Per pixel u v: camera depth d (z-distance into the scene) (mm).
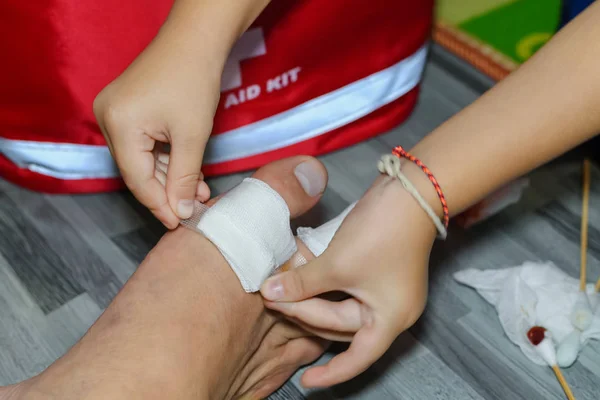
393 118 1152
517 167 681
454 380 848
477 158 667
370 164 1121
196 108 707
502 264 977
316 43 992
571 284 922
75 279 943
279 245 789
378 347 716
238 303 757
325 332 774
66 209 1039
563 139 671
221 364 725
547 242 1010
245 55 958
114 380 641
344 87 1063
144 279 744
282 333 826
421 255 692
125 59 913
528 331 874
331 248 695
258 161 1074
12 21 864
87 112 948
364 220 683
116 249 986
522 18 1403
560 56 662
